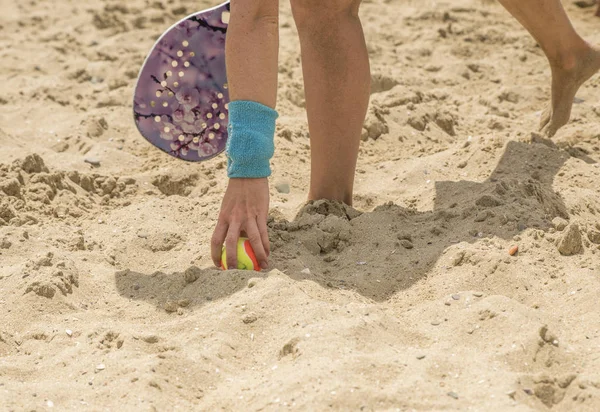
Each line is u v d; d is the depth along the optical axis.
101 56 15.98
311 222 8.00
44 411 5.45
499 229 7.67
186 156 9.20
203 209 8.95
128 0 19.39
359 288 7.05
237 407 5.45
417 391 5.38
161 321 6.73
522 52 15.34
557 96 10.09
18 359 6.23
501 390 5.39
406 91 12.58
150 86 8.94
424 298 6.86
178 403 5.57
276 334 6.25
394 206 8.41
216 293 6.88
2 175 9.43
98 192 9.78
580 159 9.66
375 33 16.59
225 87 8.98
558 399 5.42
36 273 7.32
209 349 6.10
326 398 5.32
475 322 6.26
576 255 7.33
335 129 8.15
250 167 7.05
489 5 18.67
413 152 10.73
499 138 9.99
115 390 5.64
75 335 6.53
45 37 17.19
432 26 17.19
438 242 7.62
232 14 6.99
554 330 6.25
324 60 7.93
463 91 13.70
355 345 5.98
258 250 7.07
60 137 11.77
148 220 8.70
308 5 7.77
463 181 9.02
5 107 13.17
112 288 7.36
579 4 18.23
